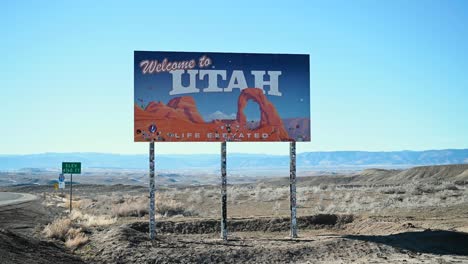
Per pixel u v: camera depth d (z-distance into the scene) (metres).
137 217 31.52
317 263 16.41
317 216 26.59
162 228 24.47
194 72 21.52
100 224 24.72
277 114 21.88
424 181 82.81
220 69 21.69
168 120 21.20
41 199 47.94
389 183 87.62
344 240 19.03
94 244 19.17
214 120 21.50
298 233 24.09
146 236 20.56
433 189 54.34
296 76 22.09
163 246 18.83
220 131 21.50
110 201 43.03
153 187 20.69
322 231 24.81
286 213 34.25
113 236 19.70
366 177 103.25
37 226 23.95
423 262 15.75
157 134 21.08
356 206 37.09
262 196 48.47
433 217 29.72
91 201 44.16
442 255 17.02
